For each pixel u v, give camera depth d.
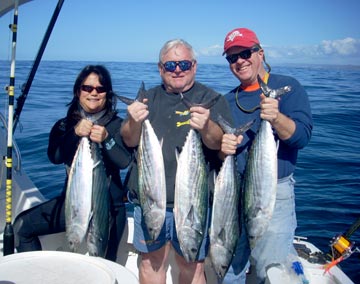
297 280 2.62
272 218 2.96
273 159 2.71
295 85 2.99
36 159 7.39
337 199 6.05
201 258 2.85
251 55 3.04
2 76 15.86
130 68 48.56
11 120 2.75
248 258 3.12
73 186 2.80
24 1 3.28
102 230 2.96
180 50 2.70
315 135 10.29
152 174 2.60
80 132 2.78
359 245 4.74
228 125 2.63
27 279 1.75
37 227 3.05
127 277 1.92
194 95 2.81
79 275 1.79
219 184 2.72
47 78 25.94
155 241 2.87
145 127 2.59
